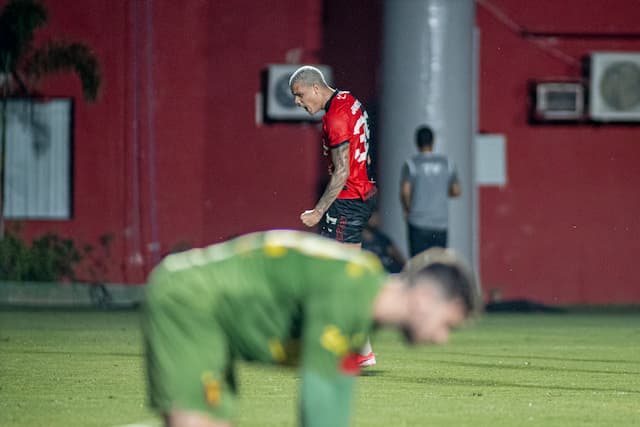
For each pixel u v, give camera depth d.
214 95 72.12
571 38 72.69
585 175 73.12
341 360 15.05
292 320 15.45
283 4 72.00
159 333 15.61
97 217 71.69
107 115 71.56
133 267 71.75
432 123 66.19
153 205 71.94
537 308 68.94
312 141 72.62
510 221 72.69
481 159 72.19
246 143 72.31
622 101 72.12
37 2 70.06
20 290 68.81
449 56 66.31
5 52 70.50
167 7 71.69
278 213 72.50
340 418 14.96
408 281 15.09
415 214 48.41
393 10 66.44
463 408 27.31
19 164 71.50
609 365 37.94
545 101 72.12
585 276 73.25
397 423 24.89
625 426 25.03
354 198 33.56
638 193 73.44
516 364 37.78
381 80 67.00
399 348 43.12
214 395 15.52
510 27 72.38
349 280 15.05
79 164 71.56
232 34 72.06
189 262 16.00
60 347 41.84
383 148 66.94
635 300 73.31
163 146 72.00
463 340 47.44
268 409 26.66
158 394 15.63
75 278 71.31
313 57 72.19
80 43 70.94
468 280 14.97
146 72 71.62
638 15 73.00
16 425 24.44
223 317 15.59
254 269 15.49
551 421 25.56
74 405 27.34
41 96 71.19
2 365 35.88
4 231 71.06
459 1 66.44
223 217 72.38
